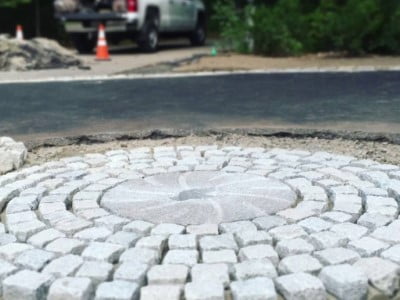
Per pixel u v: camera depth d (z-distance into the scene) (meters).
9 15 19.77
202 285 2.33
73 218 3.04
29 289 2.35
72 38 15.23
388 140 5.19
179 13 15.91
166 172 3.95
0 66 11.50
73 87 8.94
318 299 2.30
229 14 14.61
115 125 5.91
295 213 3.05
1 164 4.27
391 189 3.43
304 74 10.15
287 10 14.31
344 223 2.91
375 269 2.44
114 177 3.85
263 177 3.75
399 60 12.33
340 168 3.99
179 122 6.00
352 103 6.99
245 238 2.73
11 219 3.04
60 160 4.40
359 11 13.05
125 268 2.48
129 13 13.62
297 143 5.22
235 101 7.33
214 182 3.67
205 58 13.07
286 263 2.49
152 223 2.99
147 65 11.75
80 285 2.35
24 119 6.35
